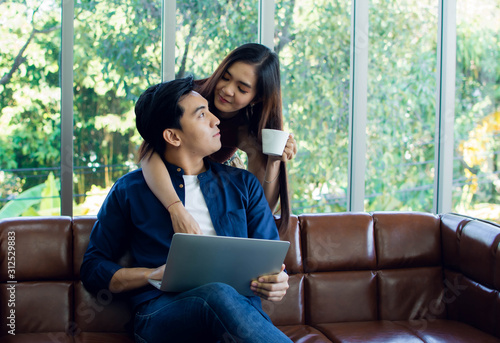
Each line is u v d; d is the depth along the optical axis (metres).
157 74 2.45
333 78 2.69
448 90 2.84
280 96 1.96
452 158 2.88
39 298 1.78
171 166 1.80
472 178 2.97
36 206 2.33
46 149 2.33
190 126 1.73
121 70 2.39
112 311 1.82
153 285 1.64
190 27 2.48
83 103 2.35
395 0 2.76
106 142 2.39
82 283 1.80
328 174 2.71
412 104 2.83
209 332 1.50
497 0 2.91
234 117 2.05
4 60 2.25
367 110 2.76
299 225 2.10
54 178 2.35
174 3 2.41
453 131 2.88
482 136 2.97
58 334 1.75
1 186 2.28
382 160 2.80
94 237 1.77
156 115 1.73
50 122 2.33
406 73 2.80
